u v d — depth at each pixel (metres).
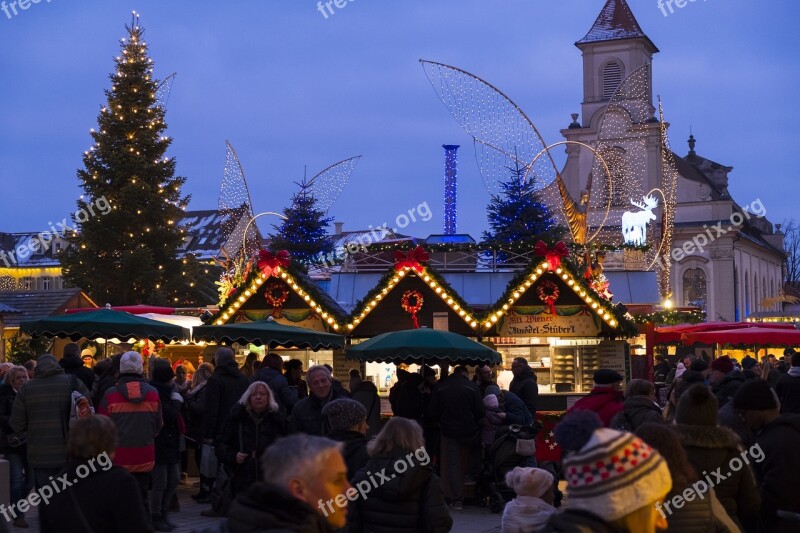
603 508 3.55
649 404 8.92
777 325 25.30
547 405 17.88
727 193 96.25
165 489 11.90
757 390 7.06
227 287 24.58
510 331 20.67
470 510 14.12
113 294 47.44
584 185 76.25
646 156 75.50
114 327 14.89
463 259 25.62
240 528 3.75
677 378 13.58
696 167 94.94
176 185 48.81
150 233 47.44
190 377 21.95
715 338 23.52
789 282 102.94
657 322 30.53
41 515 5.68
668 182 52.84
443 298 20.62
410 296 20.83
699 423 6.16
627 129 75.88
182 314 24.75
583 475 3.60
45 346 32.09
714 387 11.25
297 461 3.91
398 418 6.91
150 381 12.02
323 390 10.15
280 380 12.93
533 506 7.57
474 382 15.17
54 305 37.72
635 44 77.00
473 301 24.61
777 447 6.78
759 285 90.44
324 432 10.09
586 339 20.77
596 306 20.11
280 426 10.21
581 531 3.52
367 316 21.09
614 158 75.94
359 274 26.28
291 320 21.25
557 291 20.50
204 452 13.60
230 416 10.16
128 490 5.61
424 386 15.14
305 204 43.44
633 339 24.23
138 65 48.78
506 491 14.02
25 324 15.02
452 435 14.03
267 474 3.96
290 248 42.53
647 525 3.63
